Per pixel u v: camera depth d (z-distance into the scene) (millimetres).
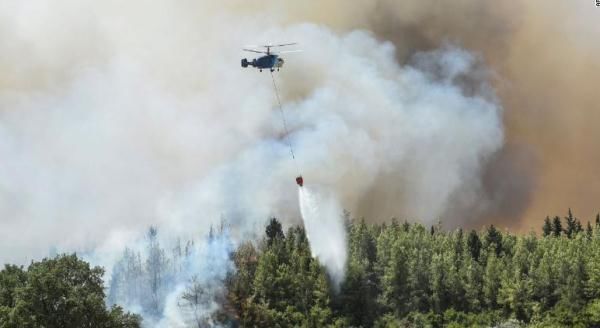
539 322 137250
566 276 143000
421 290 145375
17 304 103312
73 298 107125
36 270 110500
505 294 142500
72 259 114625
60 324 107625
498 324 138625
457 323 138750
